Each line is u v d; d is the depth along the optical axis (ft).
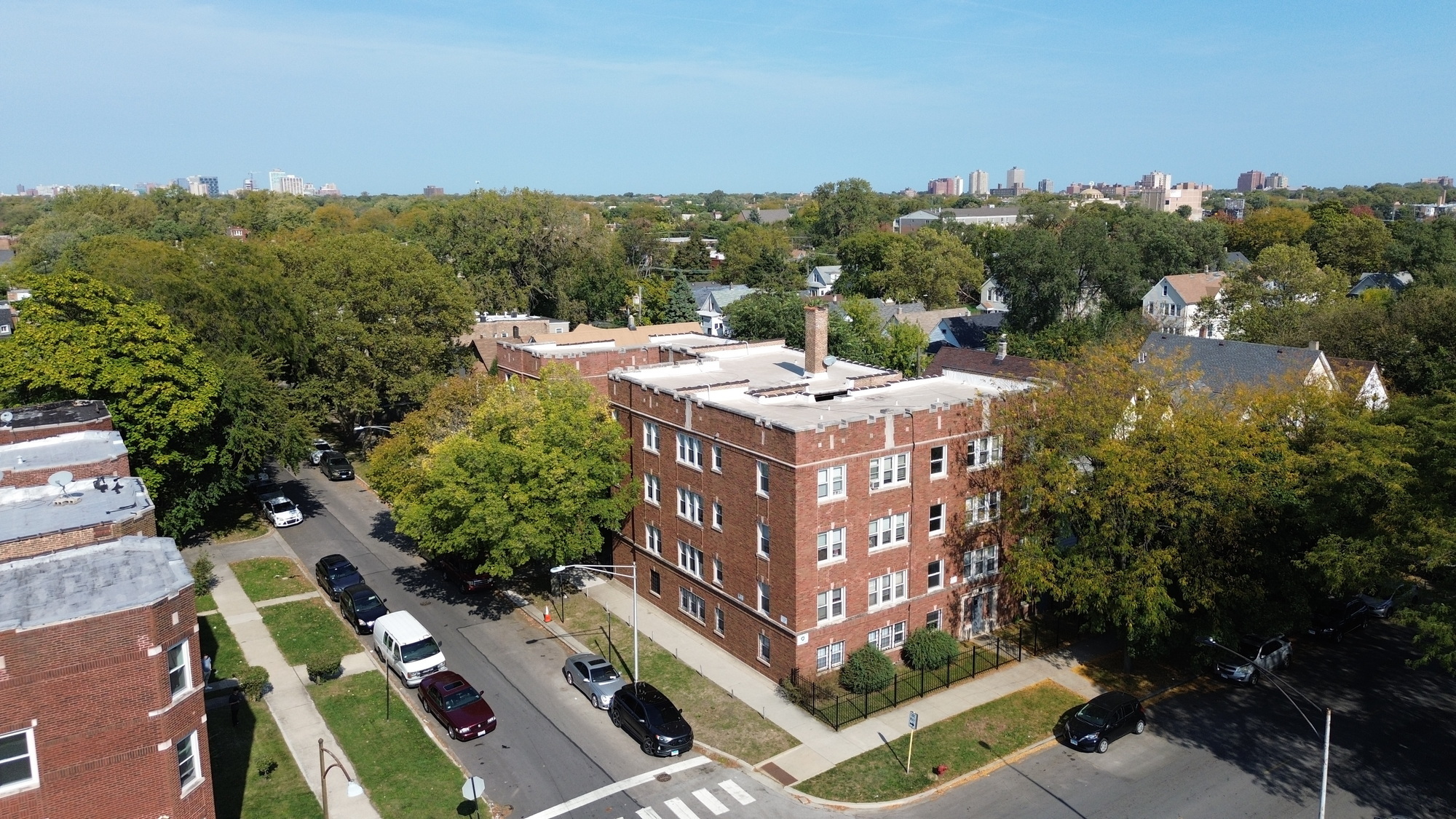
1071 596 147.64
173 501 169.99
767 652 128.77
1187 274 375.45
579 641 140.36
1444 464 108.58
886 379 153.58
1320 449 128.88
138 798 72.69
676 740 107.96
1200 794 101.81
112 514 96.68
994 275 317.63
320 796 98.32
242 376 181.68
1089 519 126.82
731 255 544.21
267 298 214.90
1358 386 185.88
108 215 478.18
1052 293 301.63
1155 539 130.21
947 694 124.57
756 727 115.55
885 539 129.80
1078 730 111.24
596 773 104.88
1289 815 97.81
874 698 122.11
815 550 121.90
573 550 142.82
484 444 139.85
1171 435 121.49
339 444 255.09
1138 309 335.47
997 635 143.95
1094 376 128.57
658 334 260.01
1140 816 97.55
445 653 135.13
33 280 156.87
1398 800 100.73
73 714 69.26
